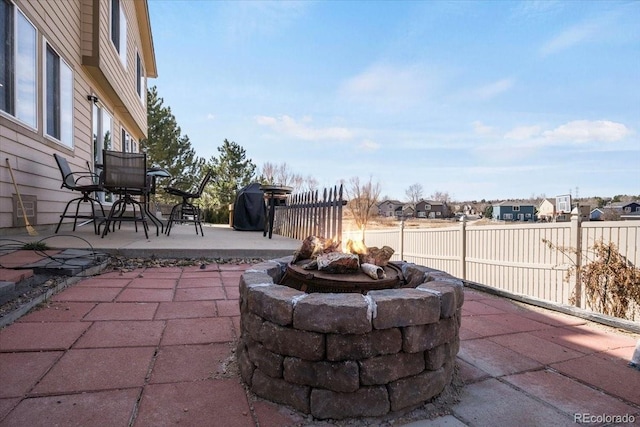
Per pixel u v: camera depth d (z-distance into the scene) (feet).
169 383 5.38
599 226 16.53
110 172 15.55
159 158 71.67
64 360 5.93
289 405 4.86
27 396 4.85
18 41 15.71
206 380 5.52
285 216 26.04
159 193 71.92
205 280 11.59
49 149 18.53
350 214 85.81
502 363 6.54
